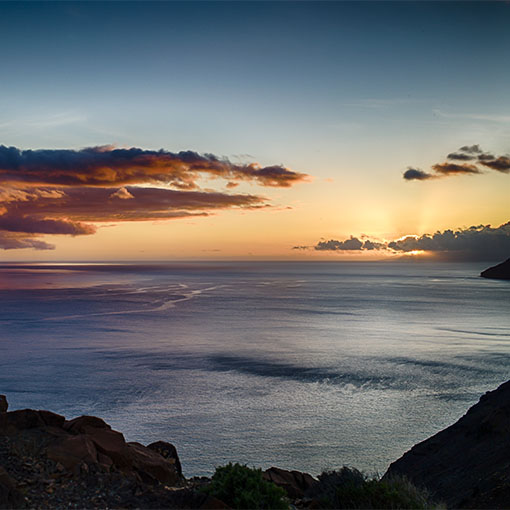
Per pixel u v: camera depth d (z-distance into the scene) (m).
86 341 81.62
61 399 45.31
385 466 29.89
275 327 102.81
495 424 20.80
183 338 86.00
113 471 9.85
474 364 63.09
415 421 39.03
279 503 9.00
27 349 73.44
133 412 41.16
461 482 16.95
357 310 142.25
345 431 36.56
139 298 177.12
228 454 31.91
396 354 71.19
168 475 10.95
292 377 55.31
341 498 10.54
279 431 36.41
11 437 10.63
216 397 46.12
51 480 9.01
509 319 121.12
